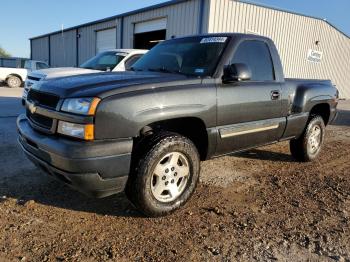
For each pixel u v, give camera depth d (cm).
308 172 529
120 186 317
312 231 337
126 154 309
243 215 365
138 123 314
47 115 325
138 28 1977
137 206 334
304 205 400
